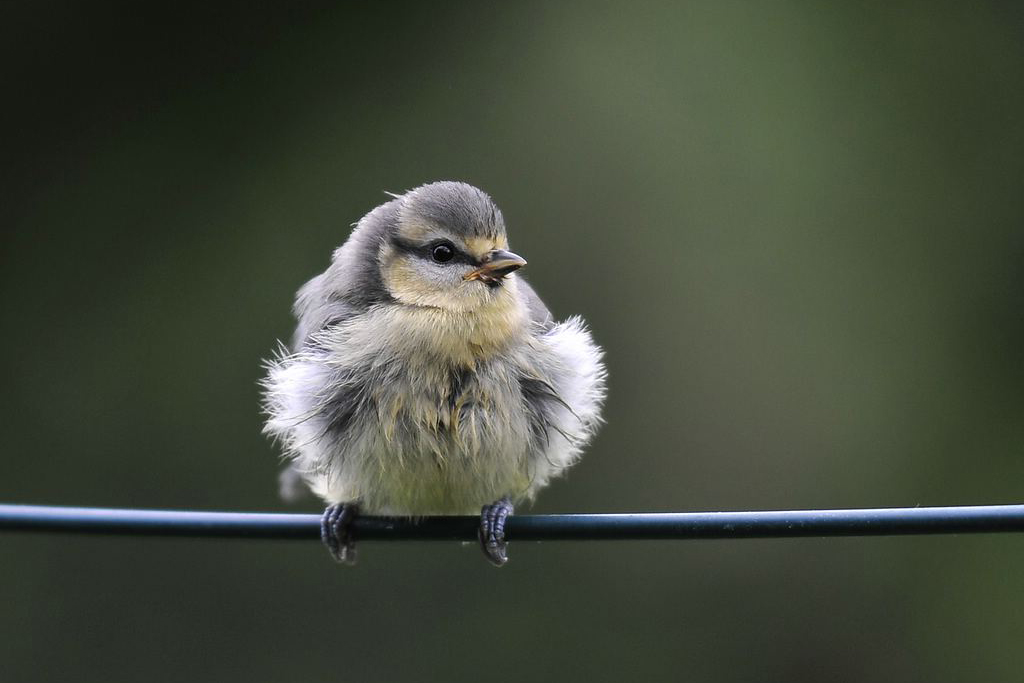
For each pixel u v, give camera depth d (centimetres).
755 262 1383
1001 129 1403
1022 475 1348
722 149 1398
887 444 1355
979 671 1280
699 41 1416
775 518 685
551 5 1433
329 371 822
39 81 1436
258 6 1441
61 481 1368
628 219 1396
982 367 1371
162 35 1439
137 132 1429
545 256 1398
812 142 1398
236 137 1426
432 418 809
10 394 1380
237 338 1385
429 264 837
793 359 1367
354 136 1423
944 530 662
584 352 866
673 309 1380
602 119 1411
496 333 823
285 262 1398
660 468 1350
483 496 840
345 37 1437
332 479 839
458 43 1434
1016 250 1390
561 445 852
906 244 1391
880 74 1419
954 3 1423
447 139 1423
